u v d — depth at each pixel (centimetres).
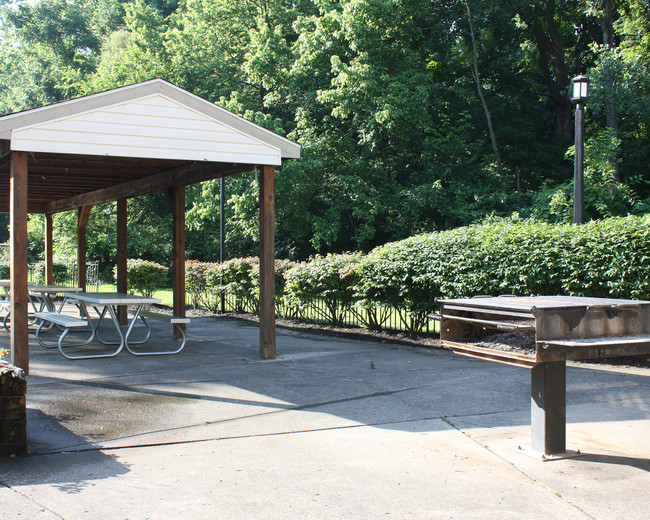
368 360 837
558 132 2831
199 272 1678
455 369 761
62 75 4094
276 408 573
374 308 1127
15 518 326
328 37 2256
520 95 2812
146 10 3225
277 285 1400
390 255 1025
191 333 1170
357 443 468
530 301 435
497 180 2244
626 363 779
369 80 2052
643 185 2377
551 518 331
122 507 343
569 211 1731
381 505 348
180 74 2988
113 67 3114
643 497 360
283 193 2191
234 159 835
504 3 2483
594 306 391
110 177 1159
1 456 432
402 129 2183
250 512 338
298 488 375
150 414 551
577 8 2717
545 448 430
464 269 908
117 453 445
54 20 4384
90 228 2900
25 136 718
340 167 2256
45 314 987
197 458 433
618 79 1906
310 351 925
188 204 2661
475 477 394
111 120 766
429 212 2216
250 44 2702
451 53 2666
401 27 2234
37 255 3356
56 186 1290
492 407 573
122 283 1269
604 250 775
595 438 477
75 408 571
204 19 3020
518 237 858
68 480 387
